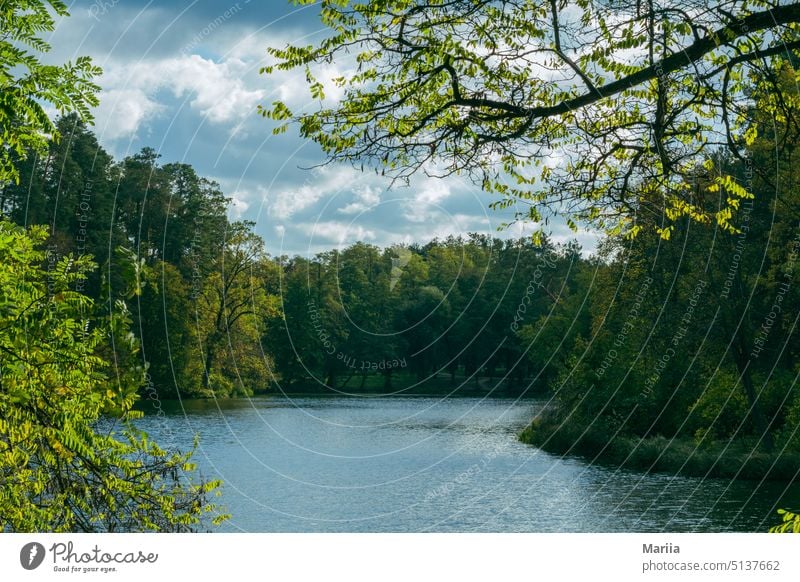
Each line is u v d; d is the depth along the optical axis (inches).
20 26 230.2
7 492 234.5
